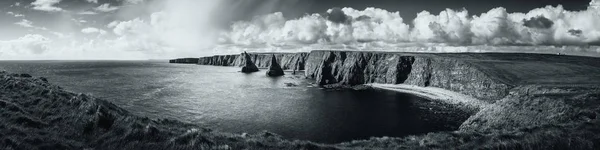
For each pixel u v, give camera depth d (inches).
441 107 2167.8
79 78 4156.0
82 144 651.5
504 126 1286.9
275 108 2071.9
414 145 854.5
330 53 4384.8
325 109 2071.9
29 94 1032.8
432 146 822.5
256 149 717.3
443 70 3090.6
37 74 4862.2
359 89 3302.2
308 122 1686.8
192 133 738.2
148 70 6953.7
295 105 2212.1
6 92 1035.9
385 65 3794.3
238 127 1547.7
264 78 4724.4
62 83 3368.6
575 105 1256.8
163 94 2637.8
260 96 2640.3
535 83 2169.0
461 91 2721.5
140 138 698.2
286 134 1443.2
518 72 2765.7
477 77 2600.9
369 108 2126.0
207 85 3503.9
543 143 713.6
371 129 1561.3
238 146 720.3
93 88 2940.5
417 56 3607.3
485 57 4751.5
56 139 635.5
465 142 841.5
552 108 1204.5
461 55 4847.4
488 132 1025.5
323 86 3609.7
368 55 4008.4
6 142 547.2
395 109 2094.0
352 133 1483.8
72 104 888.9
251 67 6653.5
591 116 1050.1
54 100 943.7
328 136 1427.2
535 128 882.1
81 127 729.0
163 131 758.5
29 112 832.9
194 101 2299.5
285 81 4234.7
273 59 5605.3
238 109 2007.9
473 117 1583.4
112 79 4077.3
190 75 5236.2
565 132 787.4
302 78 4842.5
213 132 892.0
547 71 2856.8
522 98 1437.0
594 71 2908.5
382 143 913.5
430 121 1731.1
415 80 3380.9
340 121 1723.7
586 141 702.5
